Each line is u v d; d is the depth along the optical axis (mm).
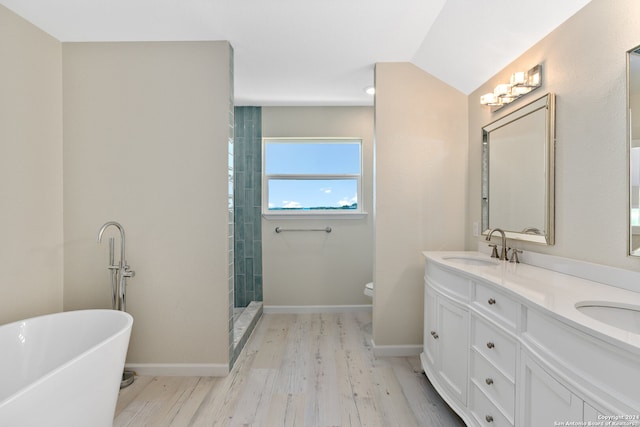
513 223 2068
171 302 2344
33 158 2100
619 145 1338
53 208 2256
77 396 1404
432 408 1938
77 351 1906
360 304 3791
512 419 1312
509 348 1342
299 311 3762
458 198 2652
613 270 1344
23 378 1773
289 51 2467
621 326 1119
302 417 1849
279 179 3861
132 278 2342
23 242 2043
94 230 2332
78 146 2320
